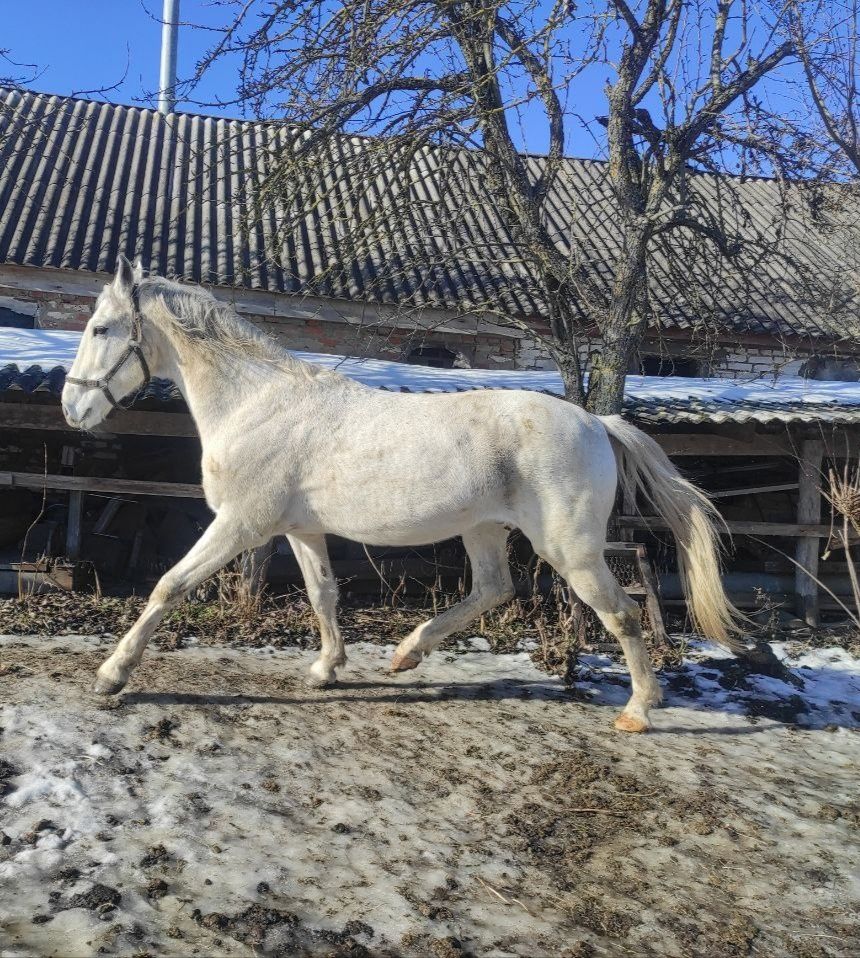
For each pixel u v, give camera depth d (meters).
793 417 6.90
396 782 3.81
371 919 2.83
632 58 6.82
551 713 4.86
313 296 10.27
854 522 3.70
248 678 4.96
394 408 4.41
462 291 10.76
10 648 5.17
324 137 6.74
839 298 8.14
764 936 2.93
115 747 3.80
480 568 4.93
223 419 4.42
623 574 6.48
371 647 5.90
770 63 6.71
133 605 6.33
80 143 12.53
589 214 12.73
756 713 5.16
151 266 10.10
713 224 7.03
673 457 8.82
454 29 6.61
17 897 2.76
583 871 3.25
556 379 8.75
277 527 4.45
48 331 8.65
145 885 2.88
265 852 3.15
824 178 7.05
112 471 8.31
